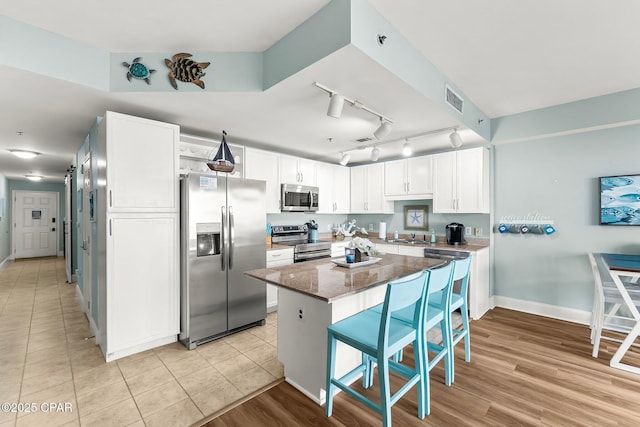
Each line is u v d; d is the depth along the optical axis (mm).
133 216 2434
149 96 2258
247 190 3068
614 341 2752
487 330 3016
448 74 2549
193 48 2146
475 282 3311
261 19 1818
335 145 3916
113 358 2402
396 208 4805
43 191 8156
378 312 1961
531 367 2293
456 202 3766
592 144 3133
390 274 2041
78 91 2146
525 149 3559
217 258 2805
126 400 1888
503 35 1984
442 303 2061
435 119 2820
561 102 3160
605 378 2139
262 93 2217
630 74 2521
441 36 2000
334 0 1649
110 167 2312
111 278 2330
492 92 2924
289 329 2082
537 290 3494
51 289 4641
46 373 2203
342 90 2166
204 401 1883
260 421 1701
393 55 1894
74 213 4914
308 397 1932
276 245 3846
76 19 1798
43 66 1891
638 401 1871
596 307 2736
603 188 3029
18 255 7801
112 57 2164
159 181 2572
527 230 3496
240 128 3117
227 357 2459
